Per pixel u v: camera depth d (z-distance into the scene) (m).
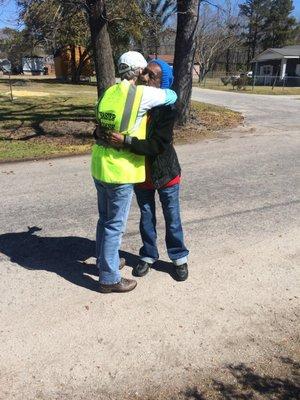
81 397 2.60
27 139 10.24
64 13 10.59
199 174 7.36
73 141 10.09
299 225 5.13
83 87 30.78
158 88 3.35
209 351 2.99
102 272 3.59
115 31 23.56
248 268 4.11
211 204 5.80
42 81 37.69
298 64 50.41
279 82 49.16
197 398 2.60
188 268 4.09
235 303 3.54
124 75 3.33
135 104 3.17
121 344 3.04
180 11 11.16
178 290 3.71
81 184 6.77
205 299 3.59
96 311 3.41
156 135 3.28
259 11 71.75
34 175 7.31
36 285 3.76
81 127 11.75
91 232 4.88
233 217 5.34
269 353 2.97
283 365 2.87
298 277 3.97
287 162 8.28
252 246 4.56
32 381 2.71
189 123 12.36
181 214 5.41
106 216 3.62
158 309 3.45
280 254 4.40
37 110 15.77
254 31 73.69
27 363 2.86
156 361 2.89
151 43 15.15
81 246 4.52
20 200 6.00
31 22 10.61
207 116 14.96
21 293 3.64
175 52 11.66
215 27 56.41
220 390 2.66
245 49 76.31
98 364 2.86
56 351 2.97
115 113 3.17
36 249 4.44
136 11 10.93
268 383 2.72
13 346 3.01
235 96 28.56
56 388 2.66
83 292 3.66
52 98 20.69
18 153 8.81
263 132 11.95
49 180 7.00
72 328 3.20
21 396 2.60
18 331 3.17
